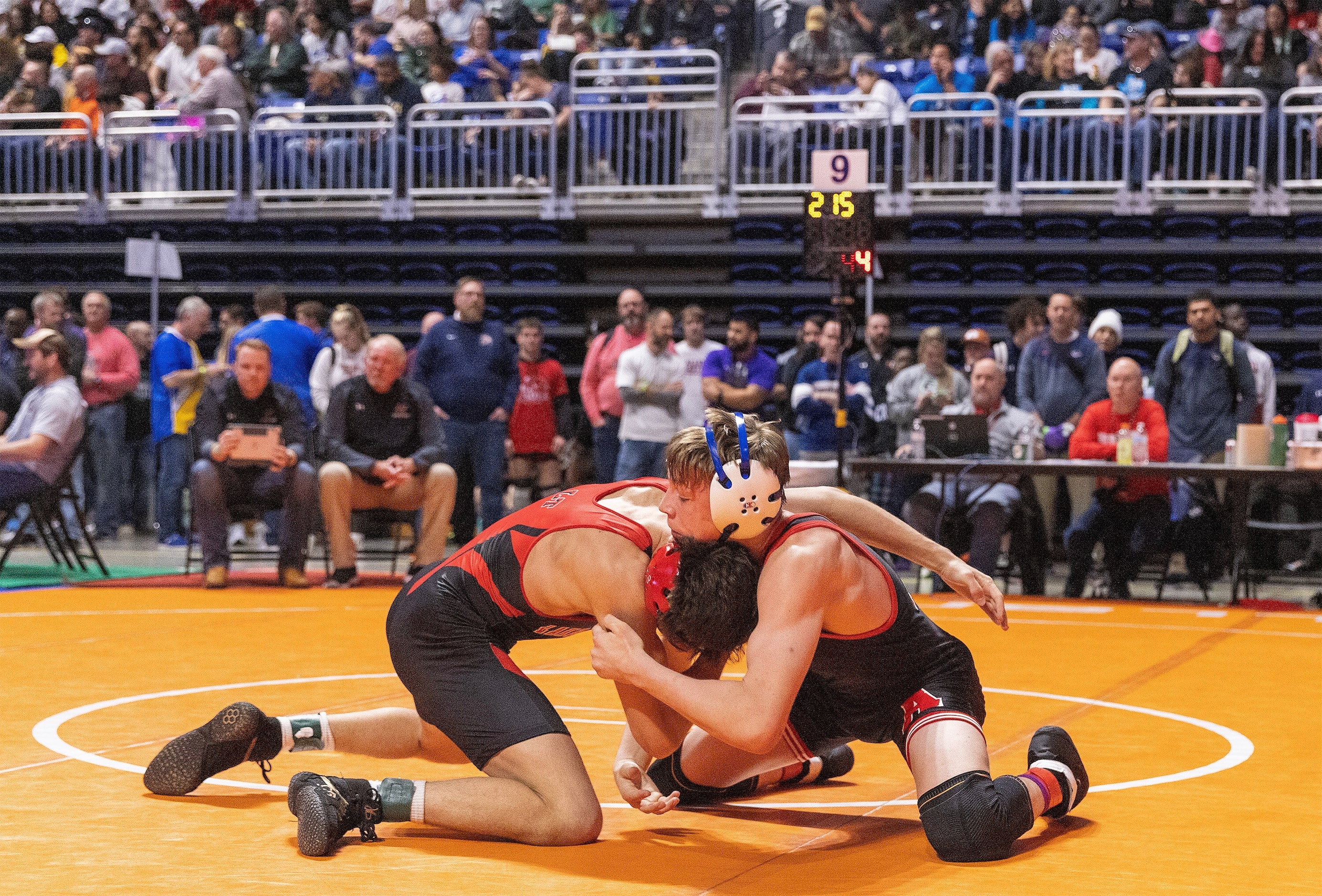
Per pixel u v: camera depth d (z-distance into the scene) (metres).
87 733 4.22
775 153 14.22
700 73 14.13
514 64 16.75
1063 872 2.85
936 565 3.29
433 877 2.74
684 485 2.84
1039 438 9.00
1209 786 3.73
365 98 15.02
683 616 2.83
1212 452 9.57
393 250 15.01
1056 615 7.90
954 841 2.93
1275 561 9.82
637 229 14.81
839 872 2.84
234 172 15.16
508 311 14.93
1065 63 13.61
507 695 3.08
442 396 10.44
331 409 8.77
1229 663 6.11
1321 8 14.88
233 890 2.63
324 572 10.12
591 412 11.47
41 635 6.44
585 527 3.02
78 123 15.75
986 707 4.96
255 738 3.38
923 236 14.17
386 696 4.90
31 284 15.77
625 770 3.03
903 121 13.89
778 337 14.30
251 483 8.64
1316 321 13.48
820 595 2.92
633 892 2.66
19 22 18.58
